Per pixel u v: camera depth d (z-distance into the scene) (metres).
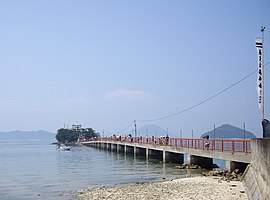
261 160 18.00
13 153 123.56
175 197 27.17
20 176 48.53
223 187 30.41
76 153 116.81
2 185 39.56
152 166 57.62
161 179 40.84
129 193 30.30
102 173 50.16
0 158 91.81
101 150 137.62
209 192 28.28
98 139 157.38
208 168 49.34
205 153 44.53
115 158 83.94
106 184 38.53
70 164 68.62
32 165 67.31
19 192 34.59
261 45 35.16
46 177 46.84
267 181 15.44
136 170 52.62
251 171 25.03
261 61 35.00
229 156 37.97
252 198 20.12
